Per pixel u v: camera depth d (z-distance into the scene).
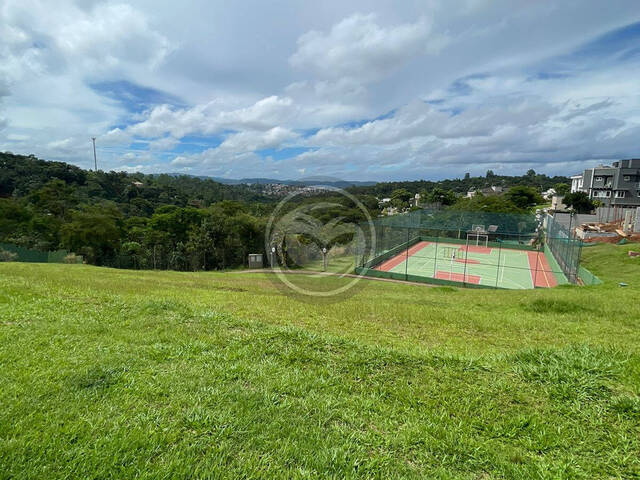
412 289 16.55
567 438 2.54
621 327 6.53
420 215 34.25
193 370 3.36
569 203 57.53
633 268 20.31
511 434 2.58
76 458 2.06
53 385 2.88
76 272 13.47
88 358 3.50
